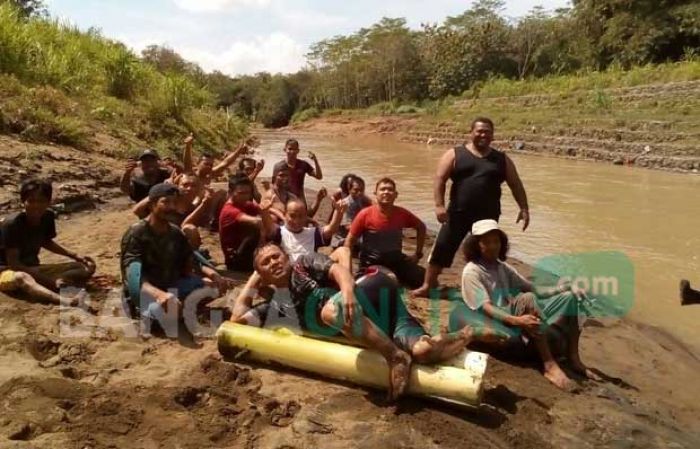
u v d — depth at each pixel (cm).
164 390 406
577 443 391
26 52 1366
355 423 389
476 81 4734
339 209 636
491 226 483
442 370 406
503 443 382
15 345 453
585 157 2114
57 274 573
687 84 2411
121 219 888
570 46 4253
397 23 6338
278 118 6931
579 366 486
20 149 1028
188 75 3016
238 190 673
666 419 434
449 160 591
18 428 350
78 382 409
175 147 1575
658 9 3456
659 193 1391
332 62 6481
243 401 409
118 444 351
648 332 595
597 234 984
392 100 5525
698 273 777
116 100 1625
